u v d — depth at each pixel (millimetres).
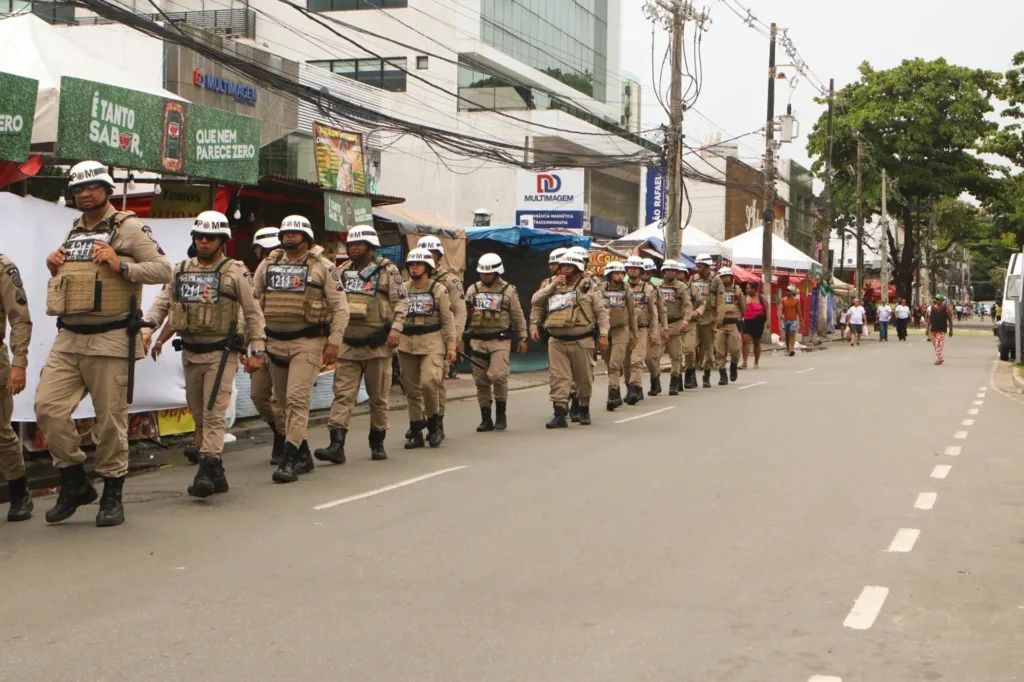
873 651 5141
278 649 5137
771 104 39156
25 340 7703
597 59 54125
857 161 59062
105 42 21891
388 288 10938
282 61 25594
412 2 40344
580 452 11656
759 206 60656
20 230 9930
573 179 31516
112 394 7781
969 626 5547
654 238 28719
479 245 23250
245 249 15711
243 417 13758
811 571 6629
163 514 8297
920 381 22234
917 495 9188
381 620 5594
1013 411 16297
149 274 7789
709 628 5480
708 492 9266
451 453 11617
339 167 15977
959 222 92500
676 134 26922
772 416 15250
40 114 9555
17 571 6570
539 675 4781
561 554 7035
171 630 5426
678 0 26547
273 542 7348
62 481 7957
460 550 7133
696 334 20016
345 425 10922
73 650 5129
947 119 63031
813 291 46281
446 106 40844
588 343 13930
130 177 11836
